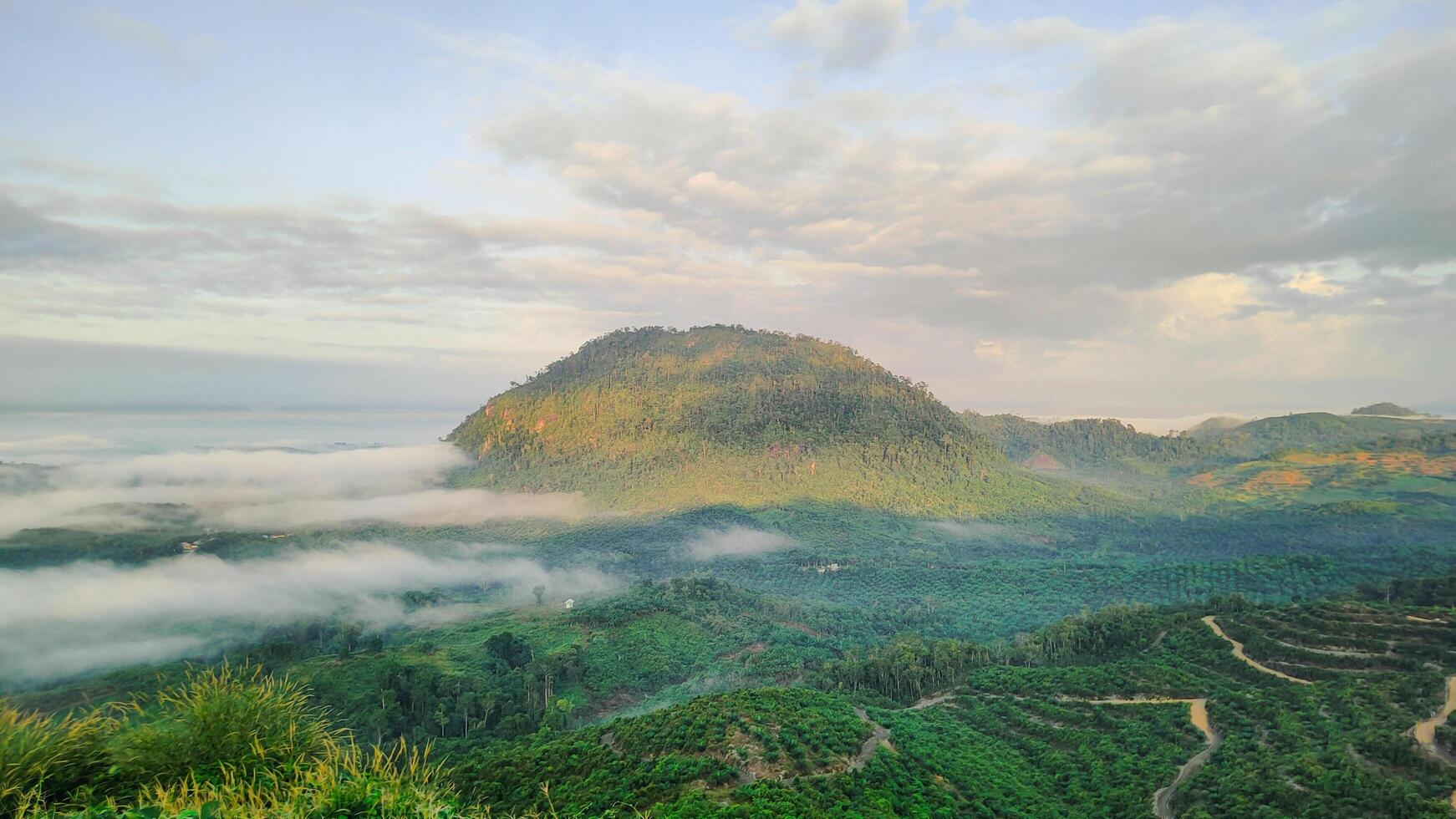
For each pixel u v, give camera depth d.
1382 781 47.78
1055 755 66.50
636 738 59.66
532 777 54.41
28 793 8.87
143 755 10.10
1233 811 49.22
